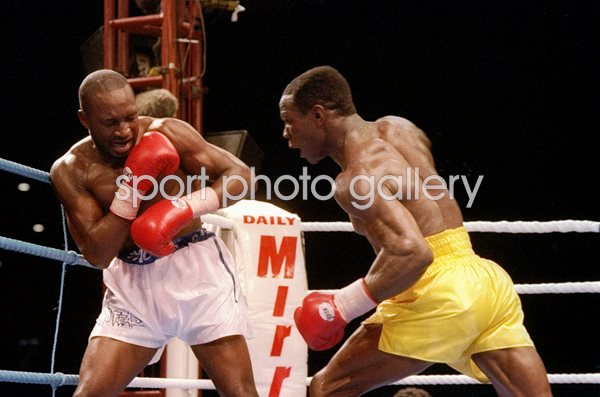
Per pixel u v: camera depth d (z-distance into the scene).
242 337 3.00
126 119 2.77
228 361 2.93
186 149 2.97
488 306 2.98
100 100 2.72
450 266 3.02
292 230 4.16
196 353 2.99
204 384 3.75
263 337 4.05
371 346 3.16
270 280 4.09
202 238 3.02
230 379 2.92
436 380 3.74
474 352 3.07
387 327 3.09
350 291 2.94
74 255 3.29
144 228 2.77
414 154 3.18
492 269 3.07
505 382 3.01
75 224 2.86
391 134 3.20
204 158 2.98
